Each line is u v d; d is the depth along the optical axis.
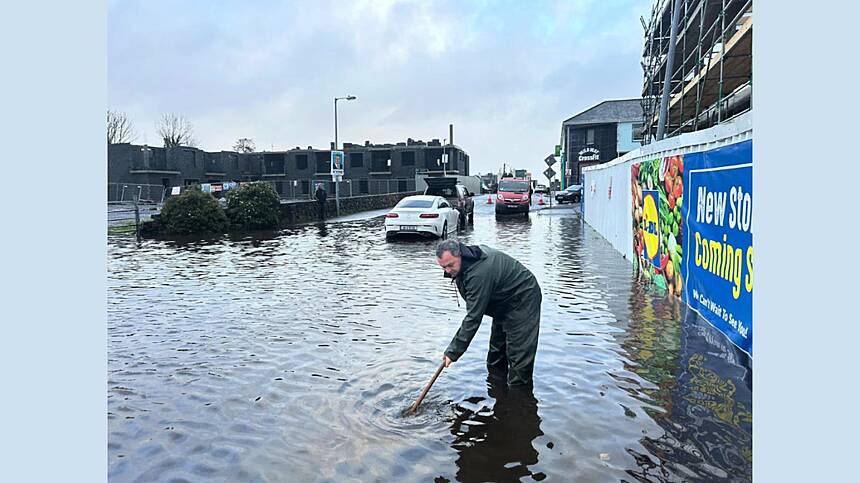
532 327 4.93
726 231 5.86
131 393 4.89
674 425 4.11
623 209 12.59
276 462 3.71
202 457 3.79
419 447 3.89
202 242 17.02
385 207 39.44
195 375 5.31
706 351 5.68
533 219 25.38
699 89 11.13
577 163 51.88
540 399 4.65
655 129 18.38
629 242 11.76
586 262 11.87
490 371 5.36
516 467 3.61
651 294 8.43
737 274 5.55
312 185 45.47
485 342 6.26
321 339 6.43
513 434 4.05
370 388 4.95
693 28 13.62
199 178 58.12
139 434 4.12
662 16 14.51
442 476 3.51
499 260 4.83
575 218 25.56
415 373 5.32
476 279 4.67
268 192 22.14
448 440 3.98
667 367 5.27
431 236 17.78
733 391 4.67
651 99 16.84
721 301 6.05
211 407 4.59
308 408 4.55
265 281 10.11
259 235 19.23
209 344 6.27
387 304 8.16
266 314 7.61
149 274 10.95
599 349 5.86
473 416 4.37
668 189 8.24
